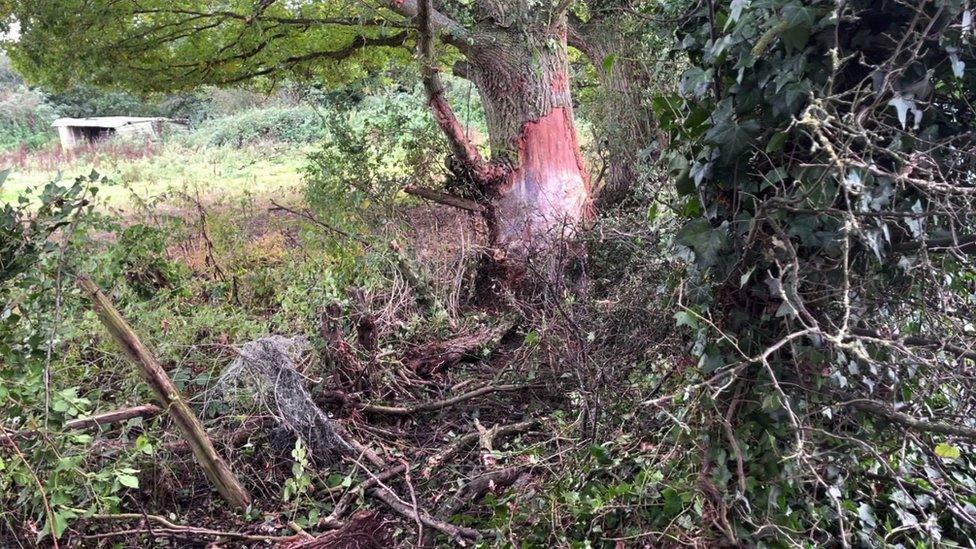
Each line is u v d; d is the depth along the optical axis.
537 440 3.56
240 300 5.50
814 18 1.59
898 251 1.88
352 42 8.84
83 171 16.05
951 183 1.80
